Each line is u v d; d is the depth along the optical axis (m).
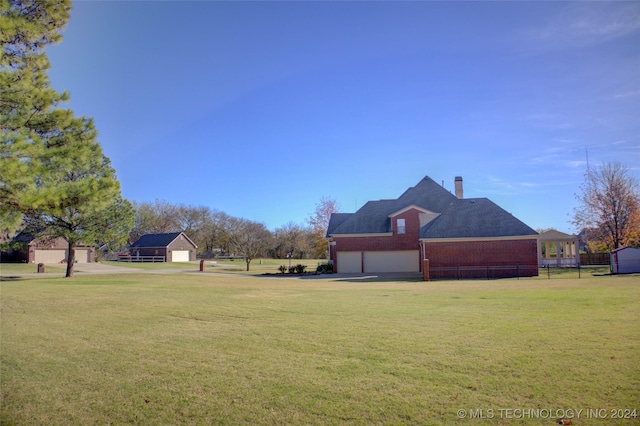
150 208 87.94
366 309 12.99
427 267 26.80
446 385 5.98
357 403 5.51
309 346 8.37
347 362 7.21
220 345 8.66
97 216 30.97
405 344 8.23
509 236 29.39
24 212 8.92
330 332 9.59
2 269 46.66
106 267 53.91
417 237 38.78
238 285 24.38
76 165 9.66
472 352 7.48
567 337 8.20
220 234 88.00
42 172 8.48
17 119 9.23
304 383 6.29
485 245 29.84
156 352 8.23
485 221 30.62
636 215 37.69
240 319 11.67
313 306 13.98
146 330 10.37
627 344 7.54
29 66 10.89
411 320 10.78
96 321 11.68
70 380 6.73
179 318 12.01
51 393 6.21
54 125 9.96
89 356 8.05
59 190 8.52
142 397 5.97
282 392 5.97
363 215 41.03
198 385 6.36
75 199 8.91
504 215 30.73
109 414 5.47
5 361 7.80
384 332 9.40
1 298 17.11
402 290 19.28
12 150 8.24
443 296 16.02
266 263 69.06
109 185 9.34
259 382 6.40
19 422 5.30
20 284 24.75
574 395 5.44
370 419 5.05
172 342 9.03
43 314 13.00
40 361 7.77
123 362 7.61
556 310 11.48
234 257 79.38
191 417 5.30
